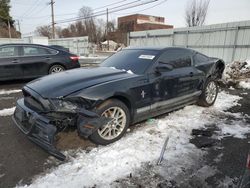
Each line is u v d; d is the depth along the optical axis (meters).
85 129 2.86
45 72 7.58
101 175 2.57
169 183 2.46
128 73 3.66
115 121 3.28
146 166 2.75
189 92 4.51
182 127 3.90
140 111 3.58
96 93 2.99
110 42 56.72
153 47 4.38
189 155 3.02
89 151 3.05
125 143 3.28
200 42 14.18
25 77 7.31
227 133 3.71
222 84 7.23
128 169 2.69
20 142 3.32
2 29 55.31
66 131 3.33
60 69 7.86
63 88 3.03
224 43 12.84
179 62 4.35
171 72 4.04
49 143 2.67
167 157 2.96
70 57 8.05
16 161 2.84
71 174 2.58
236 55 12.30
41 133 2.77
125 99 3.38
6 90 6.68
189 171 2.67
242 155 3.04
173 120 4.20
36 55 7.42
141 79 3.51
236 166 2.79
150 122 4.05
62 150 3.05
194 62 4.74
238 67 8.67
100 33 66.69
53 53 7.74
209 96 5.08
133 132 3.64
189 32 14.72
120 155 2.97
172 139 3.45
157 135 3.56
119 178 2.53
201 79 4.76
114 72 3.66
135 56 4.18
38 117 2.81
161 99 3.87
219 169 2.72
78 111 2.85
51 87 3.09
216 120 4.27
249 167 1.78
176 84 4.12
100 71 3.72
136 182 2.47
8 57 6.96
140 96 3.50
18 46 7.17
